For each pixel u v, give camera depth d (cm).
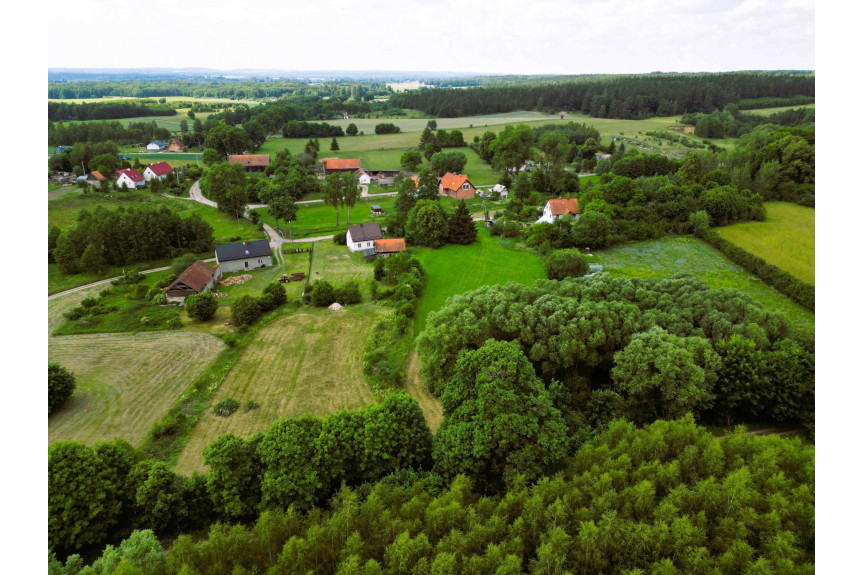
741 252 8288
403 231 9981
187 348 5725
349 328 6291
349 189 11056
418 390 5047
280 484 3209
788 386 4303
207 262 8462
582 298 5400
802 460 3297
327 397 4909
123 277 7594
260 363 5481
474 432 3488
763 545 2798
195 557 2695
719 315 4947
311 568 2716
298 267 8531
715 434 4372
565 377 4875
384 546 2847
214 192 11394
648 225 9500
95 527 3036
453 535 2794
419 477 3475
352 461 3544
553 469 3481
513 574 2583
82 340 5828
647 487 3047
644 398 4416
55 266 8062
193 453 4100
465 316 4959
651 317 4931
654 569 2659
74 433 4309
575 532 2942
